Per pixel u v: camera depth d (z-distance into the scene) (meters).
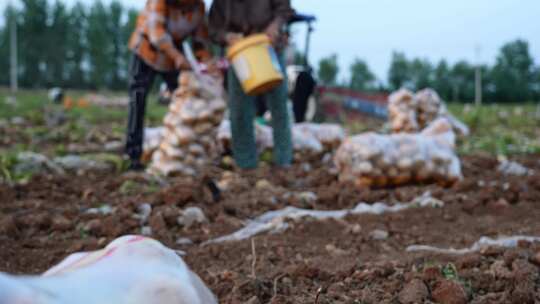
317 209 4.61
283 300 2.57
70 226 3.87
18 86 57.12
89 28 57.09
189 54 6.09
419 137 5.51
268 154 6.79
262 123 7.92
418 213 4.33
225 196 4.88
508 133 11.13
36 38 56.25
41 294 0.92
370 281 2.82
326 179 5.70
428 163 5.35
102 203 4.62
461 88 50.09
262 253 3.36
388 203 4.80
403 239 3.72
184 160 5.70
